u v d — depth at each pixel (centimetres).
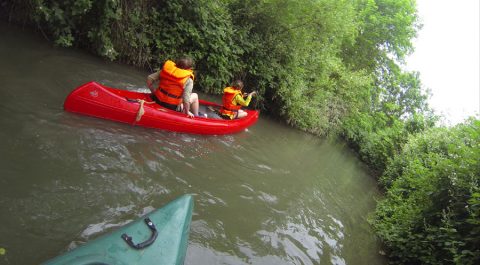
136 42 873
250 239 412
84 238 310
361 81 1548
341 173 1019
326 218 589
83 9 720
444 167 546
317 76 1332
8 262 263
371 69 2277
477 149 521
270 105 1239
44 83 572
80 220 327
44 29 780
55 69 653
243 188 526
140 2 856
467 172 511
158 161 482
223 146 662
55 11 704
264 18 1106
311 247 466
